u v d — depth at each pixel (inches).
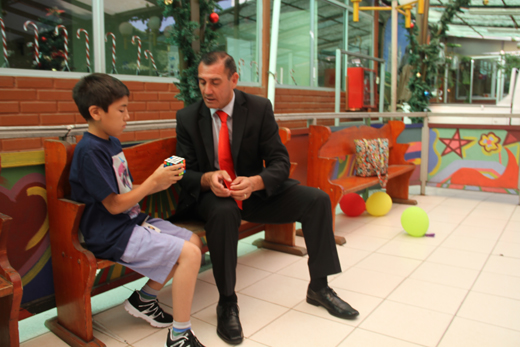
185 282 67.2
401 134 200.5
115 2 168.2
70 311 73.2
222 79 80.4
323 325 78.9
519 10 332.2
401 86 289.0
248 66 235.3
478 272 105.2
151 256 67.3
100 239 68.2
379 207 162.6
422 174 209.3
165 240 67.7
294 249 120.0
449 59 292.0
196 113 88.6
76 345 70.9
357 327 78.1
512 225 150.1
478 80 286.2
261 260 115.5
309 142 137.1
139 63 180.1
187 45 111.0
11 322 55.5
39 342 73.6
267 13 233.6
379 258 116.3
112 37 169.8
